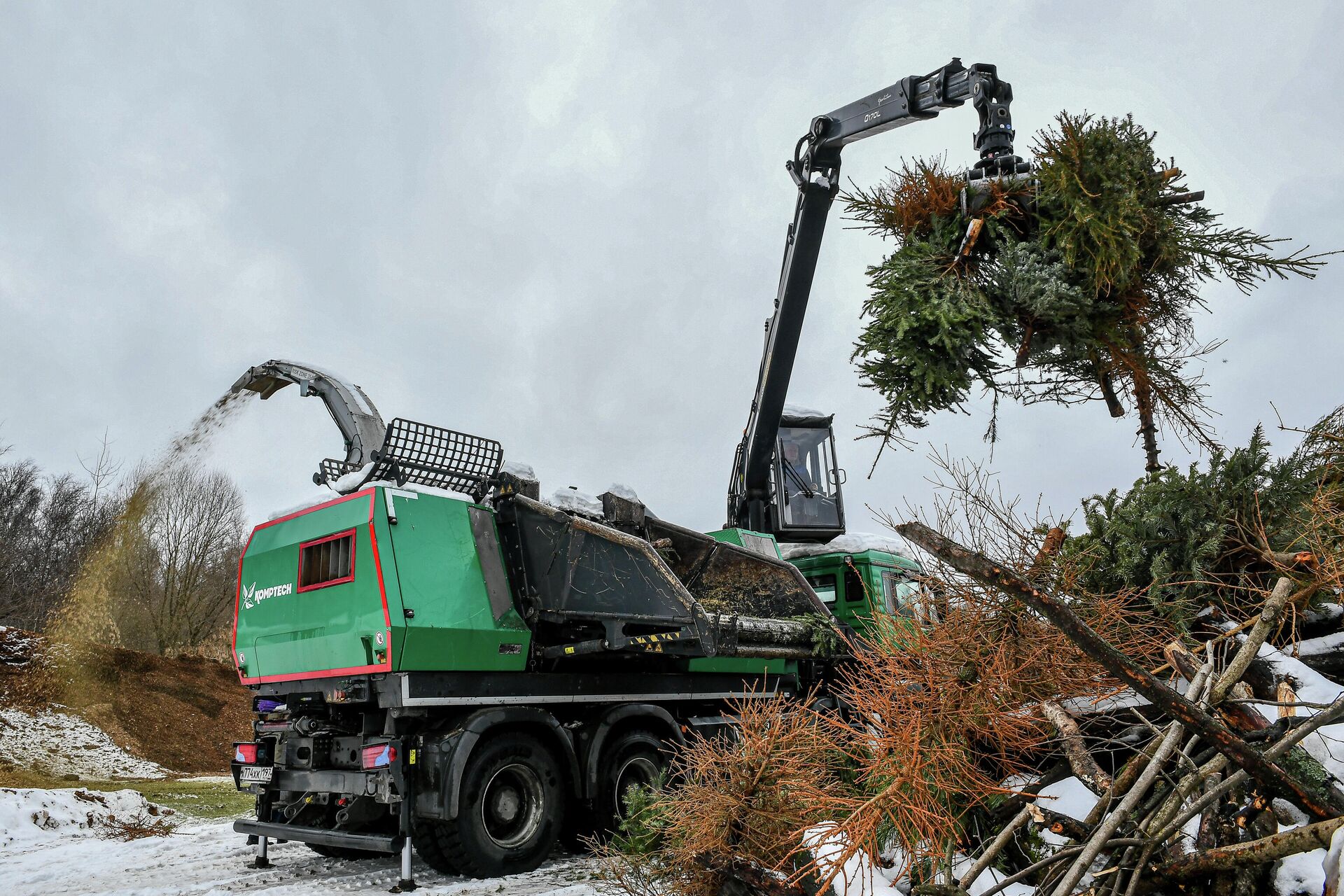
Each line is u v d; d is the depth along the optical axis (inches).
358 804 239.6
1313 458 135.2
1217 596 137.6
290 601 247.9
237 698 877.2
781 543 377.1
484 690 235.9
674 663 280.1
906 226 184.5
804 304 309.0
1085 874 112.3
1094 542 143.3
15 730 612.7
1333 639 131.6
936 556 99.2
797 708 143.7
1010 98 215.6
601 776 253.6
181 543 1237.1
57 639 807.1
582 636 258.4
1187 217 173.0
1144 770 108.2
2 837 307.0
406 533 231.1
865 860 126.2
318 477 267.4
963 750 119.5
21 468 1182.9
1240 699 104.9
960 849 132.5
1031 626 122.3
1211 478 140.7
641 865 159.0
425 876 227.5
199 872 247.3
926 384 167.2
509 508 253.1
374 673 222.1
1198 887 105.0
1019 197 177.3
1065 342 173.8
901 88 259.3
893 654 128.0
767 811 133.8
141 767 625.0
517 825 234.4
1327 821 89.4
